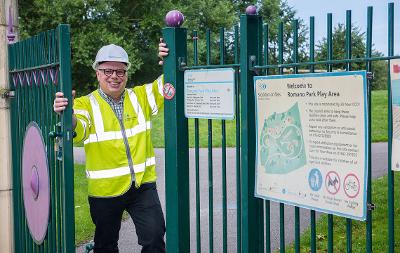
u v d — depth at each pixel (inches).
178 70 150.7
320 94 117.3
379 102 706.8
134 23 1106.7
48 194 154.0
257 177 133.8
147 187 170.4
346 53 113.8
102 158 167.0
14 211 183.3
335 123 114.8
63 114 141.7
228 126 697.0
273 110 128.3
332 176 116.3
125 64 168.6
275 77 126.9
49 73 150.0
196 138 147.9
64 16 993.5
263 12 1306.6
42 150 157.4
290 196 126.0
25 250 178.7
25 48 166.4
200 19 1128.8
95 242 173.9
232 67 137.0
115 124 168.2
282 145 127.0
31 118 165.5
